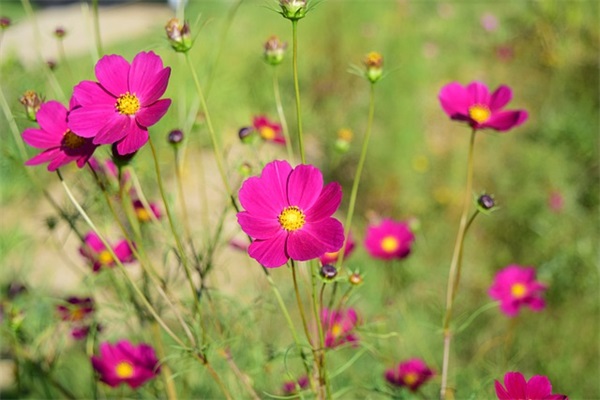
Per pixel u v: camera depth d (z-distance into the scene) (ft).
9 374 4.26
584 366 4.69
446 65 8.08
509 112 2.97
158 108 2.43
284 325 3.90
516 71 7.96
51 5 12.93
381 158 6.61
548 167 6.21
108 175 3.09
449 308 3.03
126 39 9.48
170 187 5.20
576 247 5.44
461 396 3.80
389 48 8.04
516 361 4.38
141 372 3.13
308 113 7.22
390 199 6.33
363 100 7.33
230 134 6.63
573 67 7.45
